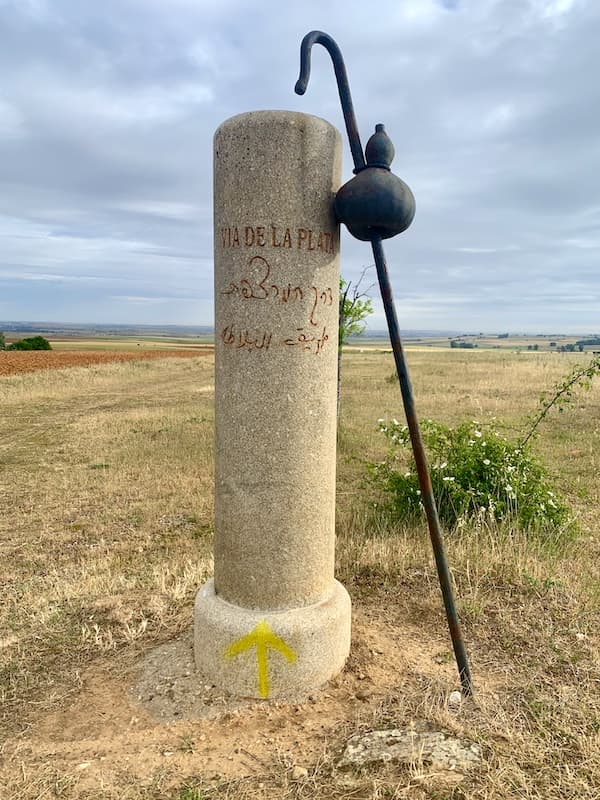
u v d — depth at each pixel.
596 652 3.09
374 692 2.82
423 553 4.53
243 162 2.58
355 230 2.60
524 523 4.98
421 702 2.70
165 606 3.79
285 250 2.60
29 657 3.28
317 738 2.54
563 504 5.22
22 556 5.02
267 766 2.39
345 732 2.55
